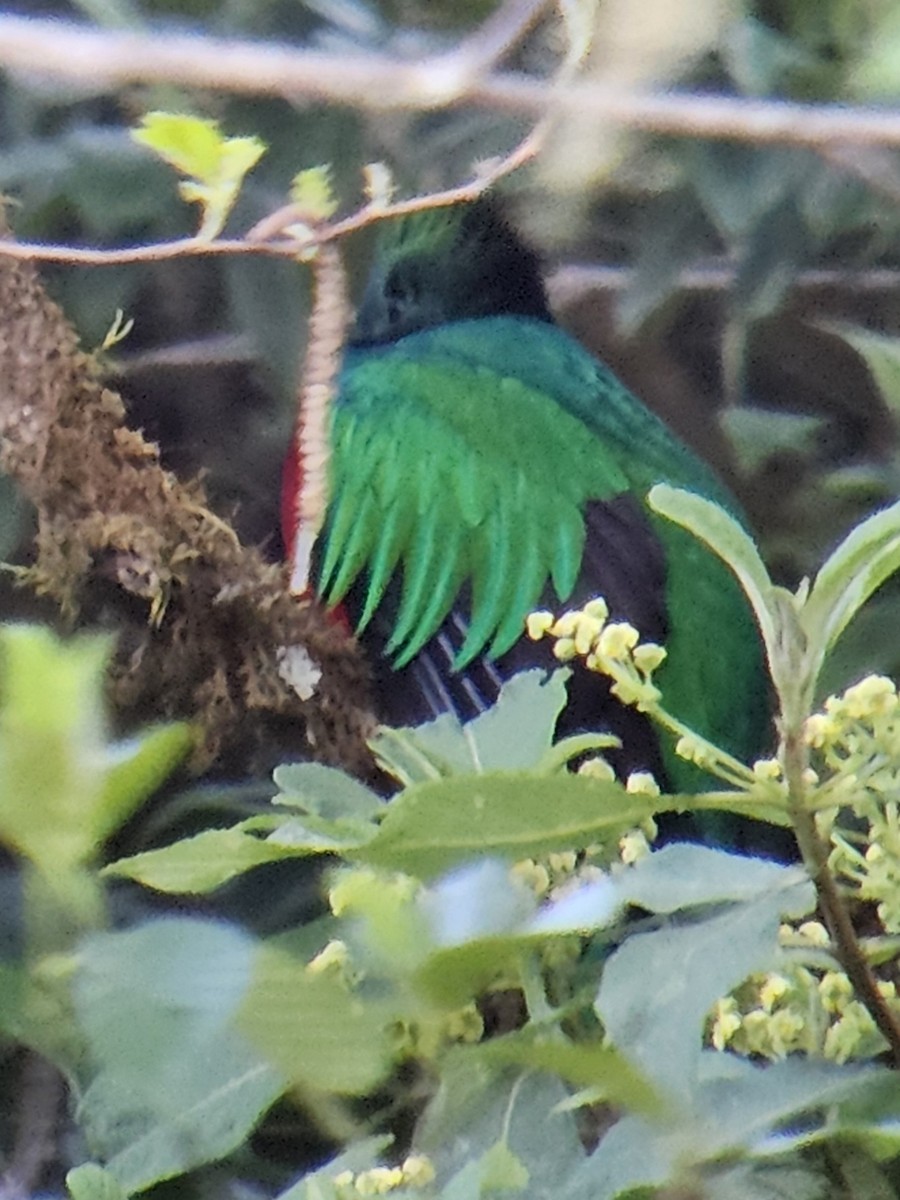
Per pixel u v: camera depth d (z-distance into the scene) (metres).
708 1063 4.60
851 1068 4.59
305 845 4.59
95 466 4.78
